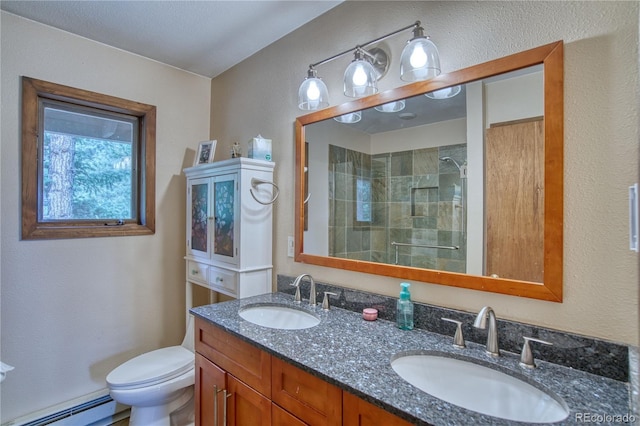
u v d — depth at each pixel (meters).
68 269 1.85
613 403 0.79
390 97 1.42
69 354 1.85
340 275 1.61
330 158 1.67
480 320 0.97
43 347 1.77
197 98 2.42
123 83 2.05
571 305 0.98
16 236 1.69
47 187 1.83
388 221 1.45
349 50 1.44
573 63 0.98
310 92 1.50
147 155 2.16
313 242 1.73
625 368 0.88
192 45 2.01
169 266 2.28
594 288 0.94
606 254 0.93
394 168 1.43
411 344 1.13
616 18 0.92
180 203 2.33
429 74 1.19
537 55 1.04
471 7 1.19
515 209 1.10
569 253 0.99
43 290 1.77
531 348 1.01
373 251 1.49
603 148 0.93
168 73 2.26
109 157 2.07
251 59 2.13
